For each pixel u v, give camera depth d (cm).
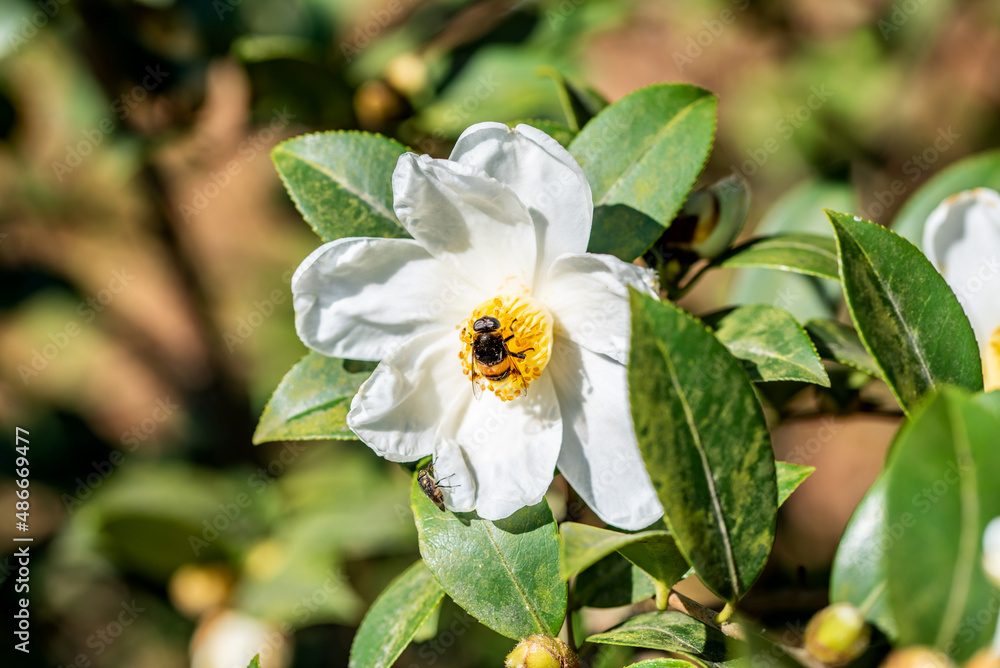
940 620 37
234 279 91
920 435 37
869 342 39
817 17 80
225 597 58
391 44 57
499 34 57
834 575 39
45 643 68
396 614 43
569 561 38
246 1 58
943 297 40
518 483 41
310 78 53
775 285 52
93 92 65
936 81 79
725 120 85
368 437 41
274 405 43
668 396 38
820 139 80
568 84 48
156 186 64
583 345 42
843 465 86
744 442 38
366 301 42
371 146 43
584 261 40
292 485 64
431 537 41
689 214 44
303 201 43
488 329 41
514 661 40
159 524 57
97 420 87
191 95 58
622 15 58
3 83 65
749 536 39
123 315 75
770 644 38
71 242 75
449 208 41
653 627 40
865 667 39
